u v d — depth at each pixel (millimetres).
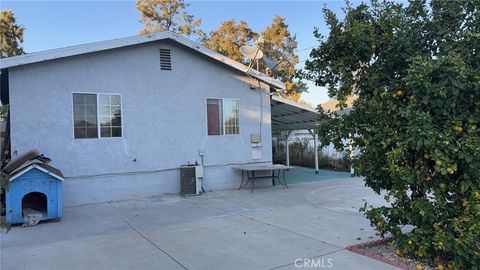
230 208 8000
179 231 6039
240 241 5391
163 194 9992
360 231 5871
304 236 5613
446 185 3930
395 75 4492
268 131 11867
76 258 4734
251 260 4543
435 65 3631
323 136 4801
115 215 7449
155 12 26547
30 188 6723
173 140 10195
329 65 4754
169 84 10156
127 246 5230
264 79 11500
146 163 9773
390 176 4074
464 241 3576
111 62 9320
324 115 5000
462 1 3877
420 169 4000
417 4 4301
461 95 3781
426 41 4301
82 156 8906
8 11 21875
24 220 6574
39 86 8414
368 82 4547
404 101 4250
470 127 3695
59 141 8633
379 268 4199
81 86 8914
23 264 4527
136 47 9672
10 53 21766
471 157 3529
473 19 3879
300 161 19203
